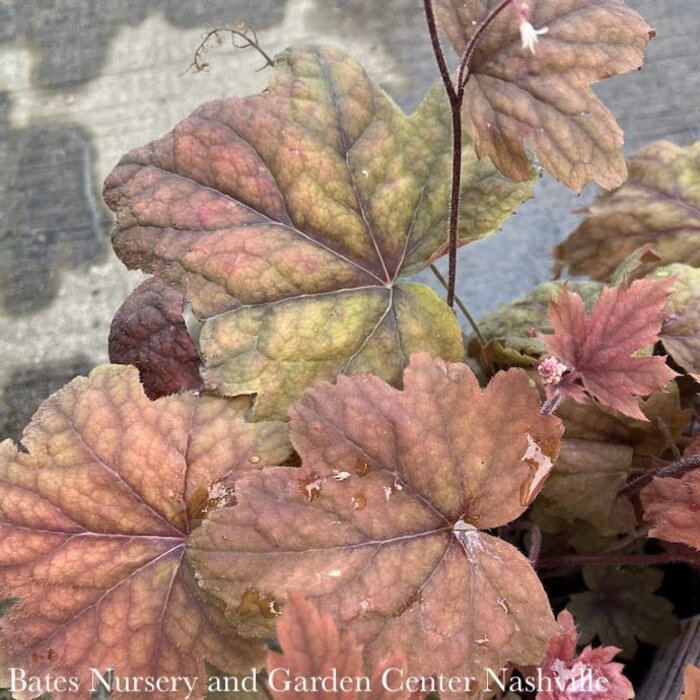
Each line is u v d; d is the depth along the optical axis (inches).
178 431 18.9
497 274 26.5
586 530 21.4
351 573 17.7
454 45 18.7
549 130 18.4
